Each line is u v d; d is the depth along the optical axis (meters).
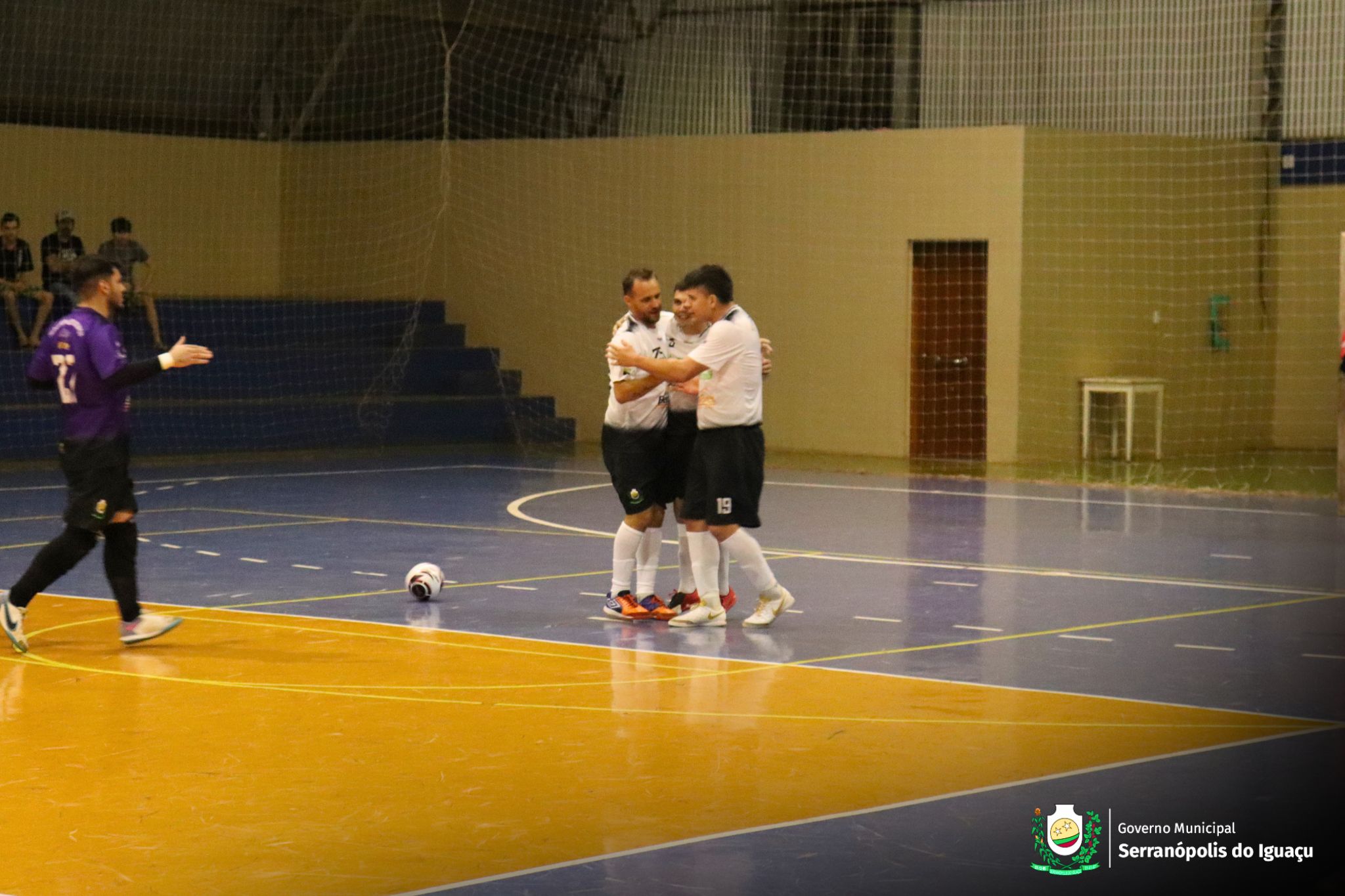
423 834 5.48
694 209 22.70
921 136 20.69
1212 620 9.66
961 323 20.67
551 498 16.56
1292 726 6.97
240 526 14.26
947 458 20.83
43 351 8.54
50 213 23.75
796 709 7.31
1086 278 20.50
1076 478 18.59
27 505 15.70
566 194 23.84
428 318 24.98
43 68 22.83
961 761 6.41
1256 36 22.20
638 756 6.49
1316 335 22.59
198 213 25.23
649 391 9.39
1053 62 22.33
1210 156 21.77
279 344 24.08
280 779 6.15
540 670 8.20
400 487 17.61
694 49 23.94
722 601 9.78
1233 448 22.45
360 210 25.59
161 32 23.27
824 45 23.19
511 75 24.86
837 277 21.56
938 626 9.45
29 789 6.02
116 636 9.11
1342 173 22.14
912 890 4.93
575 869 5.12
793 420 22.14
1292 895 4.86
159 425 21.28
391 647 8.80
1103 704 7.40
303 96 25.41
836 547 12.92
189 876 5.05
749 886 4.96
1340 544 13.16
